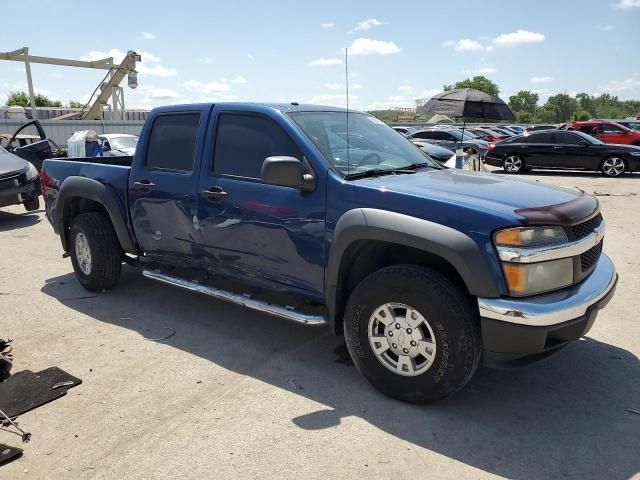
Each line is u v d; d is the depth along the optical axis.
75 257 5.48
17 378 3.68
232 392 3.52
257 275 4.02
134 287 5.61
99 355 4.06
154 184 4.54
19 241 7.90
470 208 3.01
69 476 2.72
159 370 3.82
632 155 16.23
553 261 3.00
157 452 2.90
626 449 2.91
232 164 4.06
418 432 3.06
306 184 3.56
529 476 2.70
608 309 4.91
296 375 3.74
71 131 25.33
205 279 4.53
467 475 2.71
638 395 3.47
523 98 161.25
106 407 3.34
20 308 5.04
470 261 2.95
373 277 3.31
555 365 3.87
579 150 16.94
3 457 2.84
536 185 3.71
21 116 31.45
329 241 3.52
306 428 3.10
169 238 4.55
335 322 3.66
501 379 3.67
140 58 30.81
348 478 2.69
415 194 3.20
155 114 4.64
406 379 3.27
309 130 3.82
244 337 4.39
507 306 2.89
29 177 9.52
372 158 3.94
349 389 3.54
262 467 2.77
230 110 4.12
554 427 3.12
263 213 3.81
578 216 3.16
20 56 28.34
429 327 3.11
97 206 5.47
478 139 23.88
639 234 8.00
